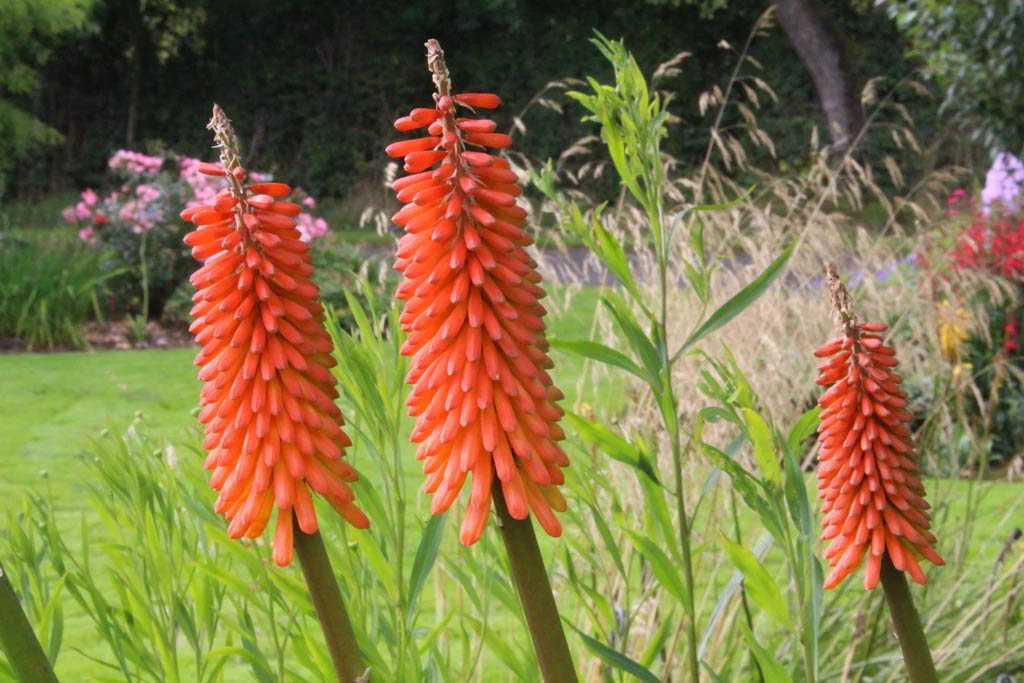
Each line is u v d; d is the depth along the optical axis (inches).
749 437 97.3
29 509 104.3
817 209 223.6
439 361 70.3
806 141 921.5
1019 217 353.7
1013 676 133.8
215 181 560.7
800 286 224.5
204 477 111.8
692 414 187.2
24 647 68.1
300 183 1051.3
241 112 1066.1
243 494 74.6
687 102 955.3
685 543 101.2
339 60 1060.5
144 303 551.8
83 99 1064.2
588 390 302.5
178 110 1072.2
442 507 70.3
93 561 225.9
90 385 420.2
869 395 83.3
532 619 70.8
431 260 69.9
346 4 1044.5
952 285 262.8
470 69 1014.4
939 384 211.0
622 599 142.6
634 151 104.3
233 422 72.9
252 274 70.2
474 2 995.9
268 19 1053.2
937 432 186.1
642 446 103.2
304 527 70.4
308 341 71.6
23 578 96.7
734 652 134.5
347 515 72.6
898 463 82.6
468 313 69.0
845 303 83.8
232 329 70.9
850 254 237.8
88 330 532.7
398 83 1047.0
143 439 110.3
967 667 130.5
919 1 454.6
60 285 518.3
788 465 91.9
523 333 69.9
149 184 574.9
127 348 512.7
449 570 106.8
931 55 464.1
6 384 419.5
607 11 971.3
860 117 840.9
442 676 96.7
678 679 128.3
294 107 1061.8
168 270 559.8
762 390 185.9
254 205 70.0
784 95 938.7
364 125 1055.6
